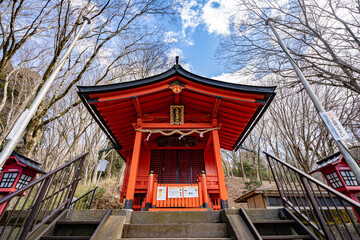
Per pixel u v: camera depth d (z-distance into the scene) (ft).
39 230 10.17
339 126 11.35
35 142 23.79
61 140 41.83
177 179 24.84
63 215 11.13
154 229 10.86
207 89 18.37
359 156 34.14
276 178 13.17
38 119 24.52
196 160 26.45
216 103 19.02
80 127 41.60
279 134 46.01
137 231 10.75
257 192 23.09
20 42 20.67
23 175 12.10
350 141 33.50
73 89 43.11
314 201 9.47
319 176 46.60
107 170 67.72
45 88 13.09
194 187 18.21
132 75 43.65
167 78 18.30
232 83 17.63
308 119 33.40
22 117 11.18
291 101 36.99
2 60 19.60
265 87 17.24
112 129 22.89
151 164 26.16
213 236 10.62
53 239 9.30
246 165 76.64
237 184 62.39
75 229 10.87
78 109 43.34
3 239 10.82
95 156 53.83
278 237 9.39
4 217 11.76
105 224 10.39
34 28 23.00
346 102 25.02
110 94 17.92
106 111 19.65
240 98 17.78
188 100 20.84
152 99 20.01
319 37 18.53
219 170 17.38
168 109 22.24
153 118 20.63
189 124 20.02
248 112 19.54
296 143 35.73
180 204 17.24
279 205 22.15
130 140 26.03
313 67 19.84
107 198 37.52
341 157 12.25
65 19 22.61
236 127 22.50
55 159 39.96
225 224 11.03
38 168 13.29
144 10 27.32
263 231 10.97
